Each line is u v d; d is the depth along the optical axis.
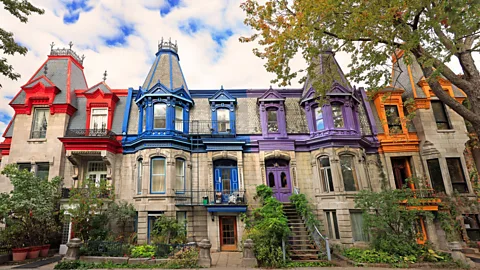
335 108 19.27
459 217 16.83
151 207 16.80
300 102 20.41
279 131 19.47
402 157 19.36
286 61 13.70
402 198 14.48
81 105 20.25
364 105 20.66
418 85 20.08
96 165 19.17
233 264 13.31
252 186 18.44
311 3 11.64
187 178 18.28
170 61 20.97
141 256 13.65
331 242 16.25
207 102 20.89
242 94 21.36
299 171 18.75
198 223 17.48
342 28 12.40
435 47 11.04
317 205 17.88
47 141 18.55
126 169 18.56
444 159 18.17
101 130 18.59
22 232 15.23
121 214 16.11
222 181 18.84
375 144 19.20
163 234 15.12
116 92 20.97
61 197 17.02
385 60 12.34
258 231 13.76
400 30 11.65
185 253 13.28
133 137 19.14
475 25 9.90
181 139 18.45
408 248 13.30
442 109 19.77
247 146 19.22
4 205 14.01
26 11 12.78
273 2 13.49
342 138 17.94
